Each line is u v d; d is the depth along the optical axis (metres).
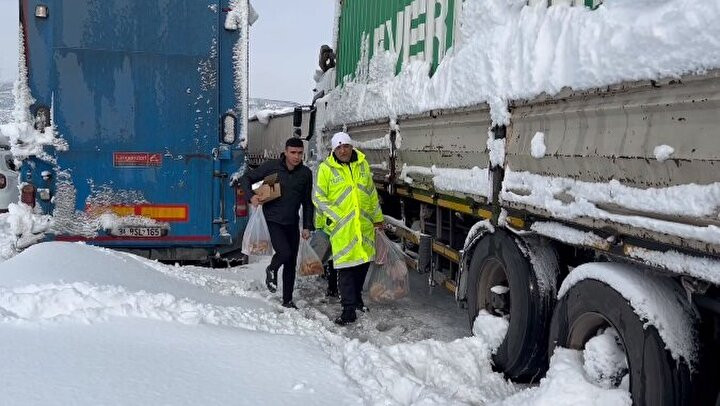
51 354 3.22
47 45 7.11
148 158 7.39
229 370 3.30
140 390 2.91
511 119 3.99
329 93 10.05
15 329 3.57
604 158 3.00
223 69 7.48
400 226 6.87
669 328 2.63
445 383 3.97
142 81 7.30
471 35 4.66
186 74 7.39
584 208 3.14
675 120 2.55
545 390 3.14
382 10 7.21
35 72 7.12
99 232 7.36
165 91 7.36
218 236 7.61
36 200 7.22
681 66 2.46
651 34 2.64
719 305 2.58
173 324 3.96
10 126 7.10
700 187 2.42
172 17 7.30
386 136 6.79
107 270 5.25
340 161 5.98
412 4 6.19
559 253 3.95
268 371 3.36
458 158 4.94
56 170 7.23
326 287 7.56
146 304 4.23
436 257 5.90
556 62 3.41
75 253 5.46
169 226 7.50
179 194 7.49
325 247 6.59
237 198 7.64
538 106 3.65
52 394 2.78
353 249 5.84
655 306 2.69
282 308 6.03
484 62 4.34
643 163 2.72
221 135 7.54
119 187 7.37
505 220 4.09
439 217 5.82
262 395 3.04
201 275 6.95
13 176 13.30
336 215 5.89
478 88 4.39
